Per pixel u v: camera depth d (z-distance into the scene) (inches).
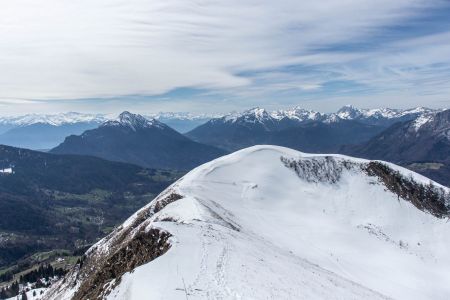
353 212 4741.6
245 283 1476.4
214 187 4330.7
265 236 3203.7
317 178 5305.1
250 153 5531.5
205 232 2121.1
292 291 1523.1
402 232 4569.4
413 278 3494.1
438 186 5570.9
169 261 1599.4
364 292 2073.1
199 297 1296.8
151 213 3730.3
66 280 3826.3
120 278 1587.1
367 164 5664.4
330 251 3543.3
